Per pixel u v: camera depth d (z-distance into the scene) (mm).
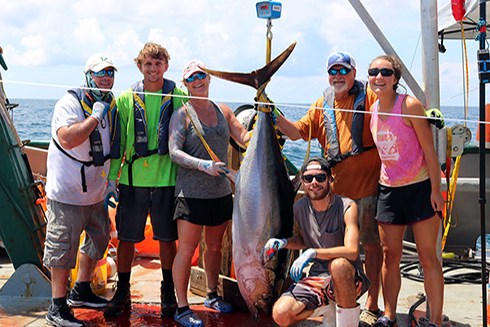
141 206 3219
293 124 3318
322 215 2812
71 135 2893
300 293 2754
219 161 2984
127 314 3318
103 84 3064
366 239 3162
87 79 3092
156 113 3174
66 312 3117
